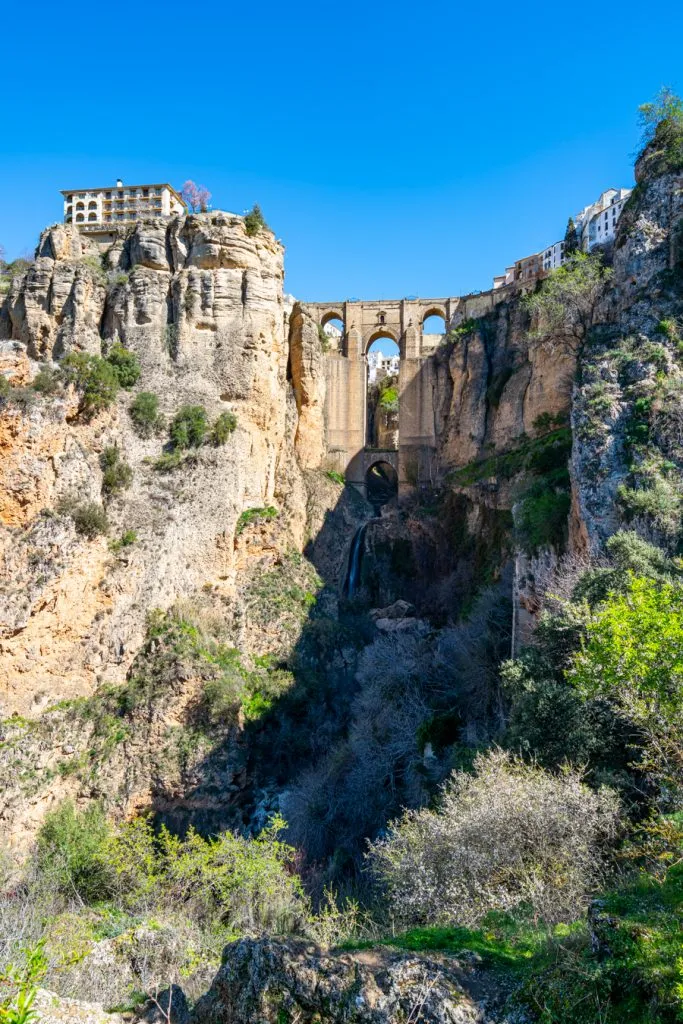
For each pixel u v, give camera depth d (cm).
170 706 3412
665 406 2588
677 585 1683
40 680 3159
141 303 4547
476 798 1532
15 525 3228
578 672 1384
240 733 3581
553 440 4309
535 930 1124
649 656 1195
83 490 3506
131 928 1606
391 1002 869
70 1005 1030
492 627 3275
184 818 3284
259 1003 902
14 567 3142
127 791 3203
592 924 915
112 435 3922
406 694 3194
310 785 3231
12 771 2912
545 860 1355
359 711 3672
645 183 3303
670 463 2456
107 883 2417
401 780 2878
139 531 3753
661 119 3381
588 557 2358
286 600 4662
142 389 4350
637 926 867
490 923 1206
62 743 3144
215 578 4131
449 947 994
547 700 1906
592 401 2739
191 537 3988
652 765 1333
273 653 4350
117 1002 1227
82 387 3775
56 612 3228
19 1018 802
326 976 908
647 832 1302
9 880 2406
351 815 2833
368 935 1548
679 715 1212
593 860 1318
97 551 3491
